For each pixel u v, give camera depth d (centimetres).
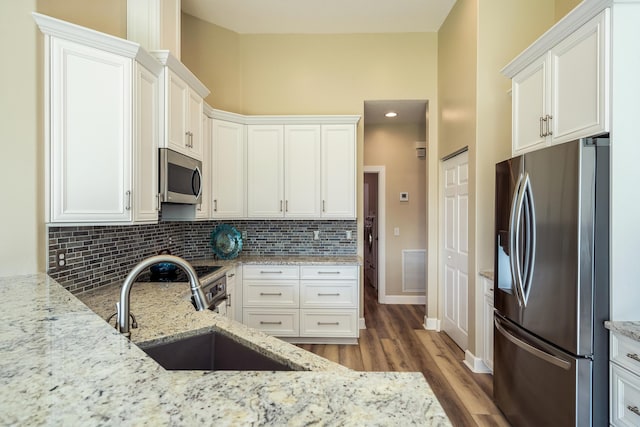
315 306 344
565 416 157
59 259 178
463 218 325
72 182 169
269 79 398
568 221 156
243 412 54
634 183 147
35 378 58
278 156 366
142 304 180
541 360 175
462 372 282
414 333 378
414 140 503
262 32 396
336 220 396
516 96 223
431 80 395
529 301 181
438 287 390
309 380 67
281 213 366
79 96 170
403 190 504
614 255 147
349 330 342
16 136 156
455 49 338
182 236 349
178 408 52
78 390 54
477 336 284
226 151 351
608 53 148
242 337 132
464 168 324
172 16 255
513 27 285
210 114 336
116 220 182
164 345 134
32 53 157
